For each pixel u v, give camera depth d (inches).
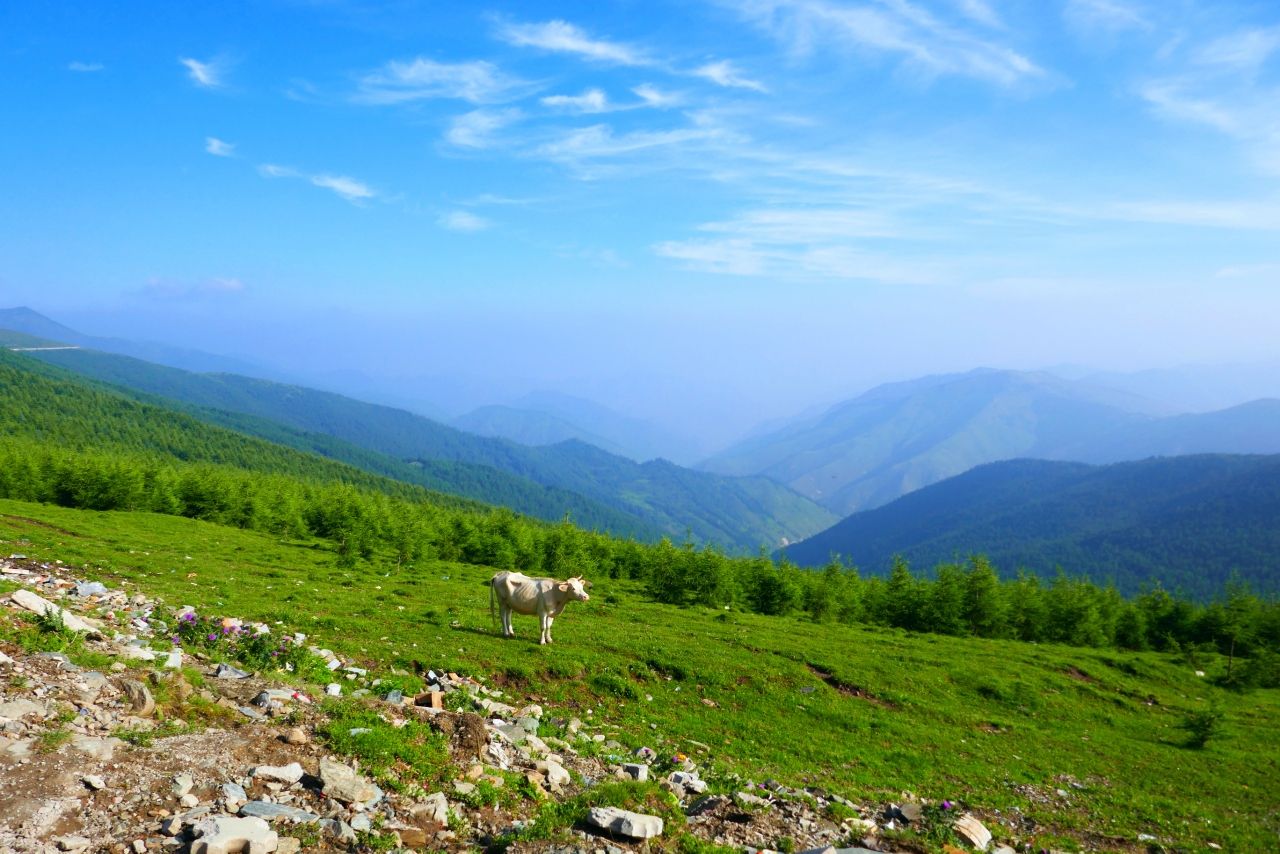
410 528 2396.7
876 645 1561.3
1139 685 1614.2
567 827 419.5
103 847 317.4
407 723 504.7
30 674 442.9
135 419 7445.9
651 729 825.5
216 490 2719.0
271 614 956.6
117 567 1186.0
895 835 500.1
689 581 2064.5
